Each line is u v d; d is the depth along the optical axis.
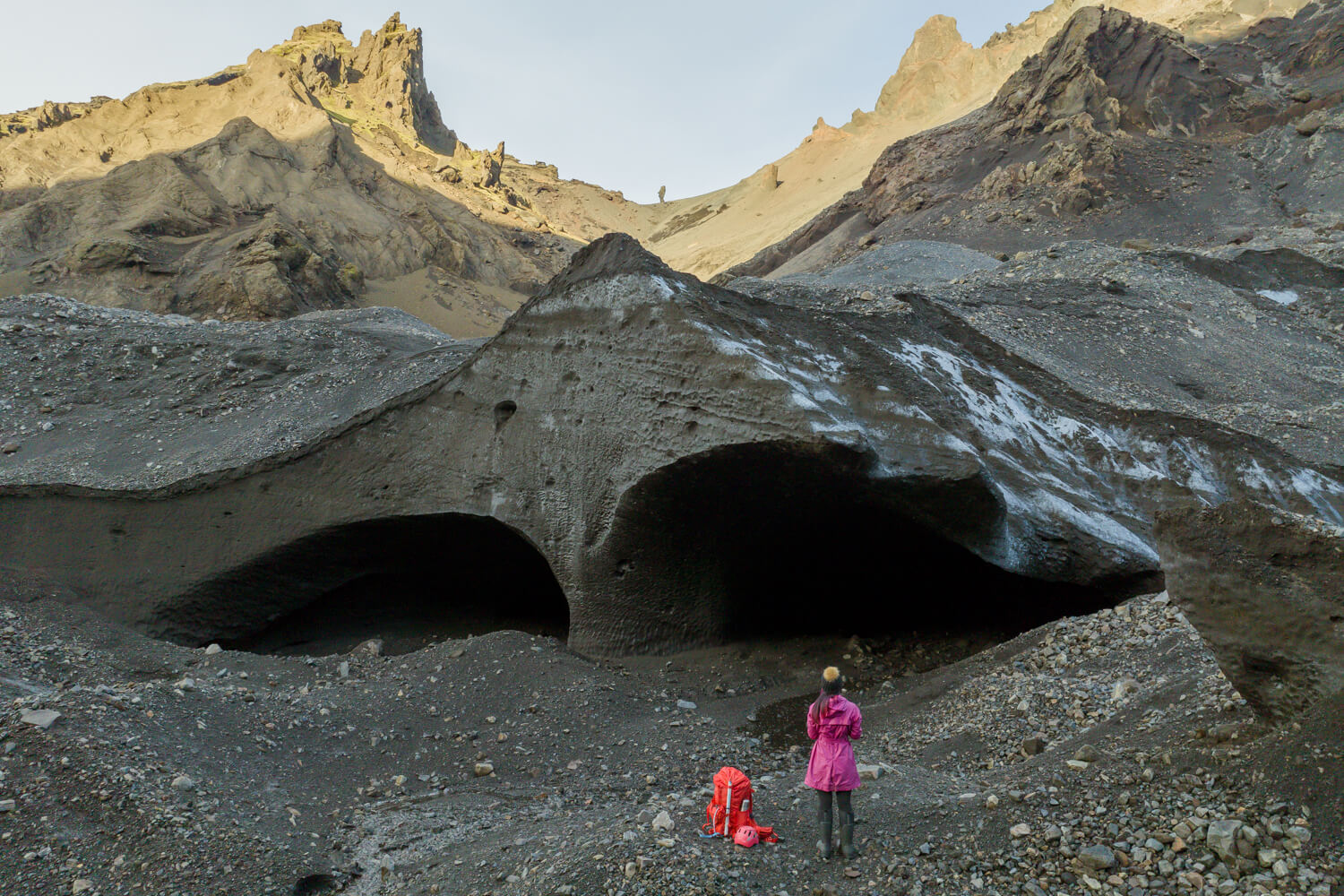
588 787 7.80
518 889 5.25
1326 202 49.78
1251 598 5.34
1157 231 52.12
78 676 9.71
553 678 9.80
